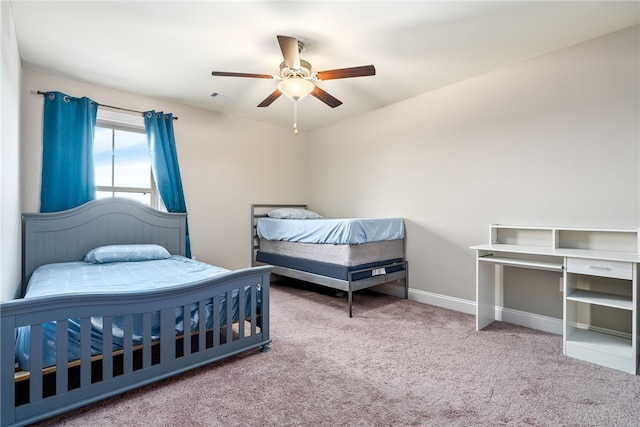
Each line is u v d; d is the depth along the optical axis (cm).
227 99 357
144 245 314
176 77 297
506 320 278
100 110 318
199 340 189
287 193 477
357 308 320
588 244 234
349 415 147
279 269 386
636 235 214
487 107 289
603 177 228
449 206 320
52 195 287
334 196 452
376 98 355
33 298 136
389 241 341
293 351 218
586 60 234
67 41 232
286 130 476
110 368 157
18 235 252
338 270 307
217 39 230
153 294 168
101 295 152
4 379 130
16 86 225
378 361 203
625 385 172
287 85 235
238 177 424
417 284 348
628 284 218
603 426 139
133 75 292
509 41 234
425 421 143
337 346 226
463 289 311
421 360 204
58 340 143
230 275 200
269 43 235
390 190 376
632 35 215
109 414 148
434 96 331
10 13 190
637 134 215
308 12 197
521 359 205
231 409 152
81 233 299
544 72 254
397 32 221
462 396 163
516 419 144
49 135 286
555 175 250
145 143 354
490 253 279
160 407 153
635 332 185
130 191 345
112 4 189
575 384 174
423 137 342
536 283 263
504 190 279
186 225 362
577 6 192
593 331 230
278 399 160
